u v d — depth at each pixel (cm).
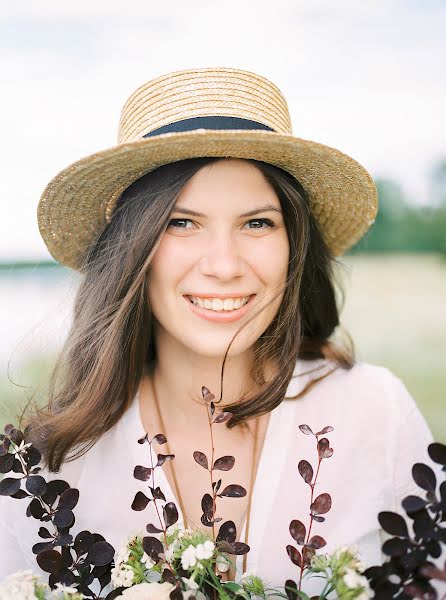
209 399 106
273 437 132
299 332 135
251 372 136
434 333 336
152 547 98
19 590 93
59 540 106
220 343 122
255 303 125
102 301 132
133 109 127
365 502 130
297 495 129
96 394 131
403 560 90
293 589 94
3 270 264
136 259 122
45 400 150
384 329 345
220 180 116
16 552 134
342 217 147
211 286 119
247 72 121
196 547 95
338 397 140
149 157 114
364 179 130
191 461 136
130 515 131
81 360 137
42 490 109
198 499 133
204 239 119
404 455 137
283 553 125
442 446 91
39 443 131
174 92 119
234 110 118
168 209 117
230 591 103
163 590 93
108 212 138
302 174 130
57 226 138
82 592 104
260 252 121
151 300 129
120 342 130
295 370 144
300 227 129
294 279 132
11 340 220
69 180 124
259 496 128
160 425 139
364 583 89
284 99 135
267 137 107
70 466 135
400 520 93
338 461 133
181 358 133
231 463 102
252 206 118
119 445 136
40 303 252
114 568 103
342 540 127
